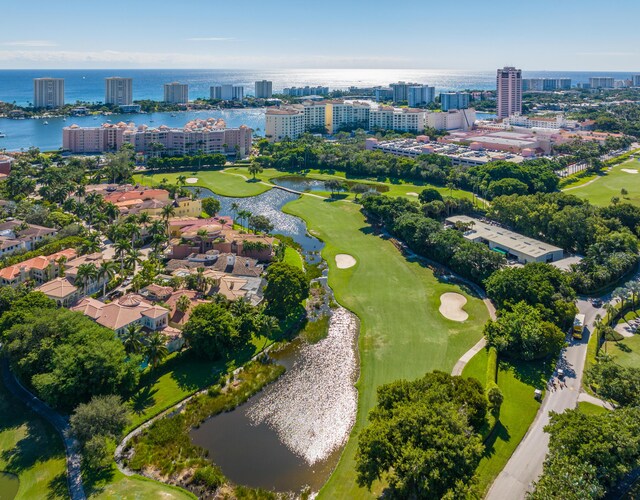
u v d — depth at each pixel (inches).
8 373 4256.9
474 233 7480.3
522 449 3366.1
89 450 3061.0
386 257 6914.4
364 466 2842.0
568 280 5462.6
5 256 6417.3
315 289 5959.6
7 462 3253.0
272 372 4318.4
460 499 2598.4
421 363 4409.5
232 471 3255.4
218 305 4694.9
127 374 3831.2
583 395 3912.4
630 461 2935.5
